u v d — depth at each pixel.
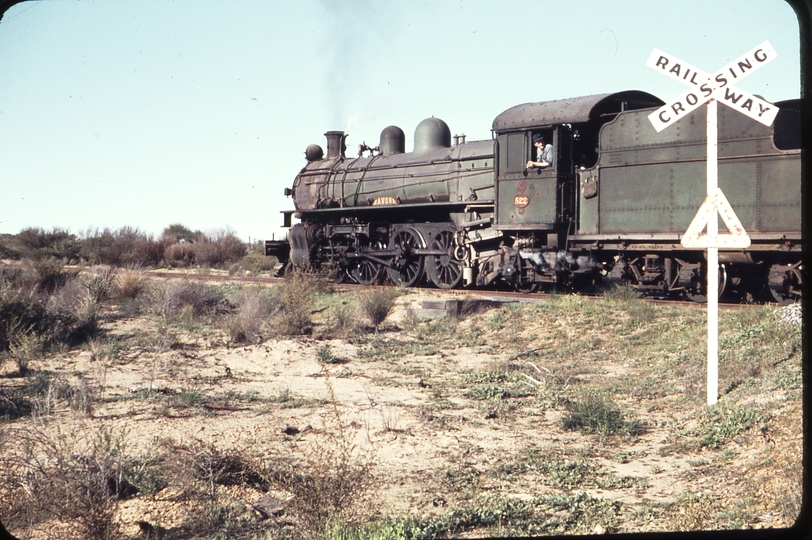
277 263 36.09
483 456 7.41
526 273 18.20
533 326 14.45
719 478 6.36
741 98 8.41
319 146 28.09
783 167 13.50
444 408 9.38
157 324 16.45
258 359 12.81
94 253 37.84
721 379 9.29
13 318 13.55
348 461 6.49
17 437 7.22
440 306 16.03
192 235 50.94
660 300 15.58
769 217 13.69
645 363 11.40
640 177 15.61
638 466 7.06
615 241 16.31
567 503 6.00
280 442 7.77
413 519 5.64
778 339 10.00
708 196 8.73
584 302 15.22
